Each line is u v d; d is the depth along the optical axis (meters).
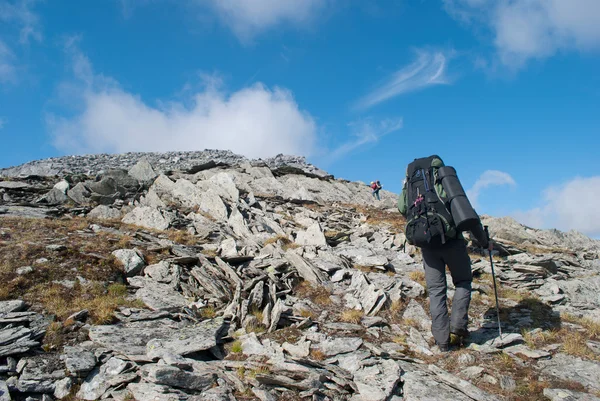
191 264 10.83
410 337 7.55
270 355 6.62
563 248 18.77
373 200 29.83
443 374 6.05
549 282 11.13
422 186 6.92
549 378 6.02
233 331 7.71
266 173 29.88
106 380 6.01
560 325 7.96
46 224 12.37
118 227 13.66
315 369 6.19
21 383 5.89
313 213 19.75
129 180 20.66
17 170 32.22
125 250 10.57
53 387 5.96
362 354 6.73
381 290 8.93
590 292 10.91
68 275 9.17
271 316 8.08
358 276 9.98
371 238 15.16
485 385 5.92
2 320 7.27
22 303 7.88
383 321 8.06
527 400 5.57
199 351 6.82
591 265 15.36
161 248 11.44
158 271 10.12
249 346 6.96
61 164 33.53
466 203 6.50
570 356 6.62
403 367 6.38
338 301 9.12
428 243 6.67
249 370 6.19
